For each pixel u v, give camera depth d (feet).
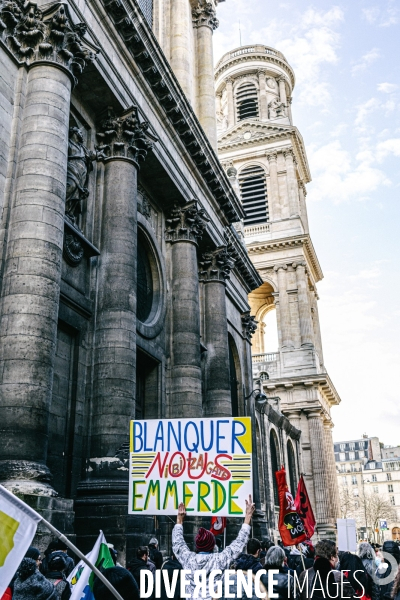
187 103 75.15
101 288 55.01
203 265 90.27
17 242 41.19
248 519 20.03
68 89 48.11
